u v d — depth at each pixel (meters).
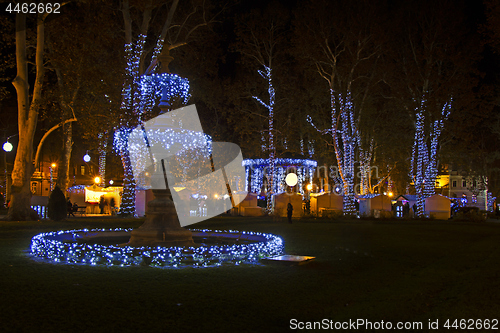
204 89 39.81
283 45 39.59
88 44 24.55
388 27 34.53
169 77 13.05
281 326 5.41
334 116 35.81
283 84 40.25
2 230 17.86
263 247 11.29
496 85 42.59
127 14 26.09
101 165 42.12
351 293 7.28
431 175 38.19
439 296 7.25
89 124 26.72
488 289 7.80
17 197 22.89
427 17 36.03
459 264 10.73
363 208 36.84
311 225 24.58
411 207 41.59
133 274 8.41
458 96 36.03
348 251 12.88
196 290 7.12
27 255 10.80
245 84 40.66
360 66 34.78
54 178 56.91
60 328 5.03
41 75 23.28
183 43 27.80
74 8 24.70
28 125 23.11
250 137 42.28
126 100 25.75
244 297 6.75
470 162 51.19
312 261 10.70
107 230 15.32
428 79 36.06
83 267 9.13
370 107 41.12
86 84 25.83
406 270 9.69
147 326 5.20
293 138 45.91
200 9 33.19
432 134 39.53
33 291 6.75
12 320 5.26
